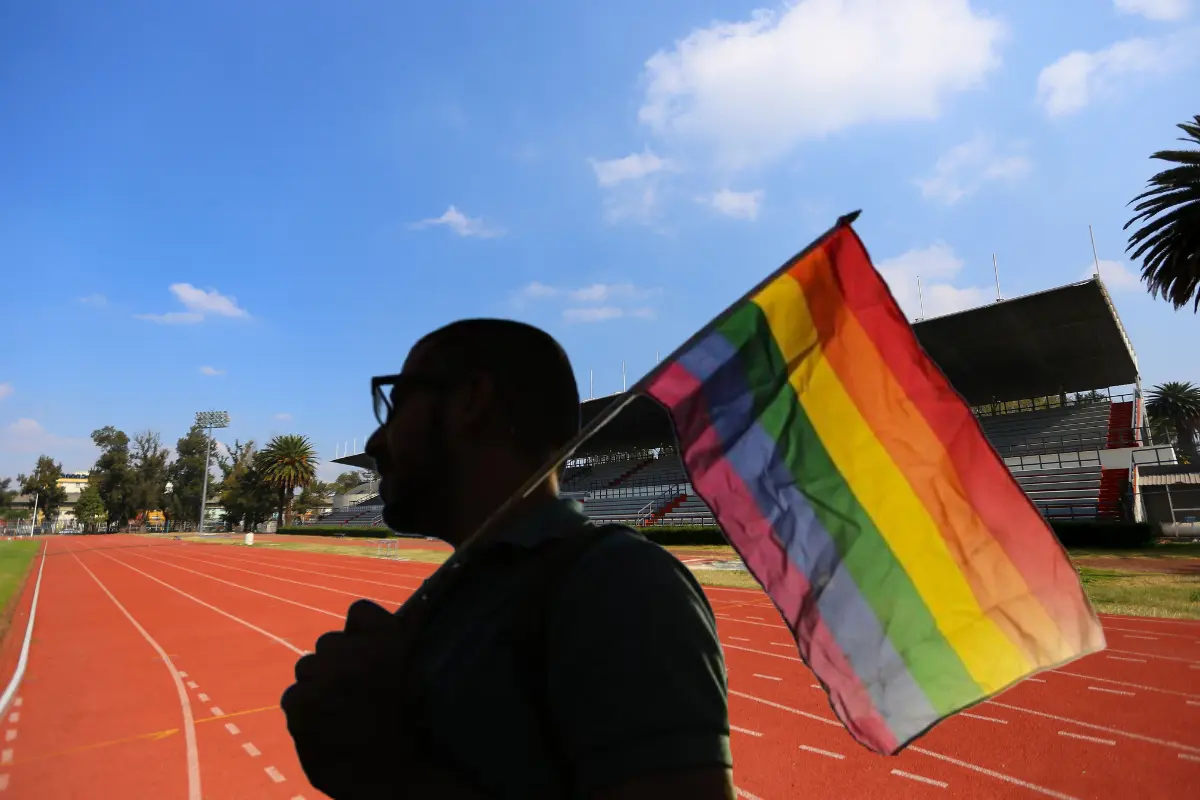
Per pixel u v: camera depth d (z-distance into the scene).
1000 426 35.06
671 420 1.44
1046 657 1.57
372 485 78.56
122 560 34.56
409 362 1.24
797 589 1.46
